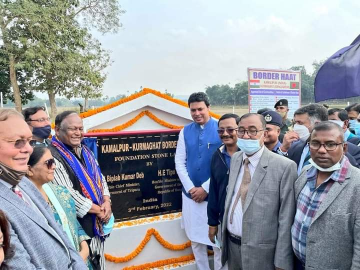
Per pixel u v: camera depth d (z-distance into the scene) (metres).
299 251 2.23
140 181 3.84
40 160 2.16
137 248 3.80
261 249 2.54
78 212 2.73
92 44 21.30
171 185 4.03
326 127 2.05
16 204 1.61
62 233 1.92
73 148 2.93
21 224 1.58
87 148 3.15
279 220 2.48
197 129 3.82
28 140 1.65
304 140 3.17
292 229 2.33
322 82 3.12
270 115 3.21
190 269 4.03
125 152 3.73
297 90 7.43
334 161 2.04
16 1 17.67
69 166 2.79
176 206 4.08
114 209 3.71
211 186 3.29
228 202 2.84
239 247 2.76
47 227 1.73
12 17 17.75
